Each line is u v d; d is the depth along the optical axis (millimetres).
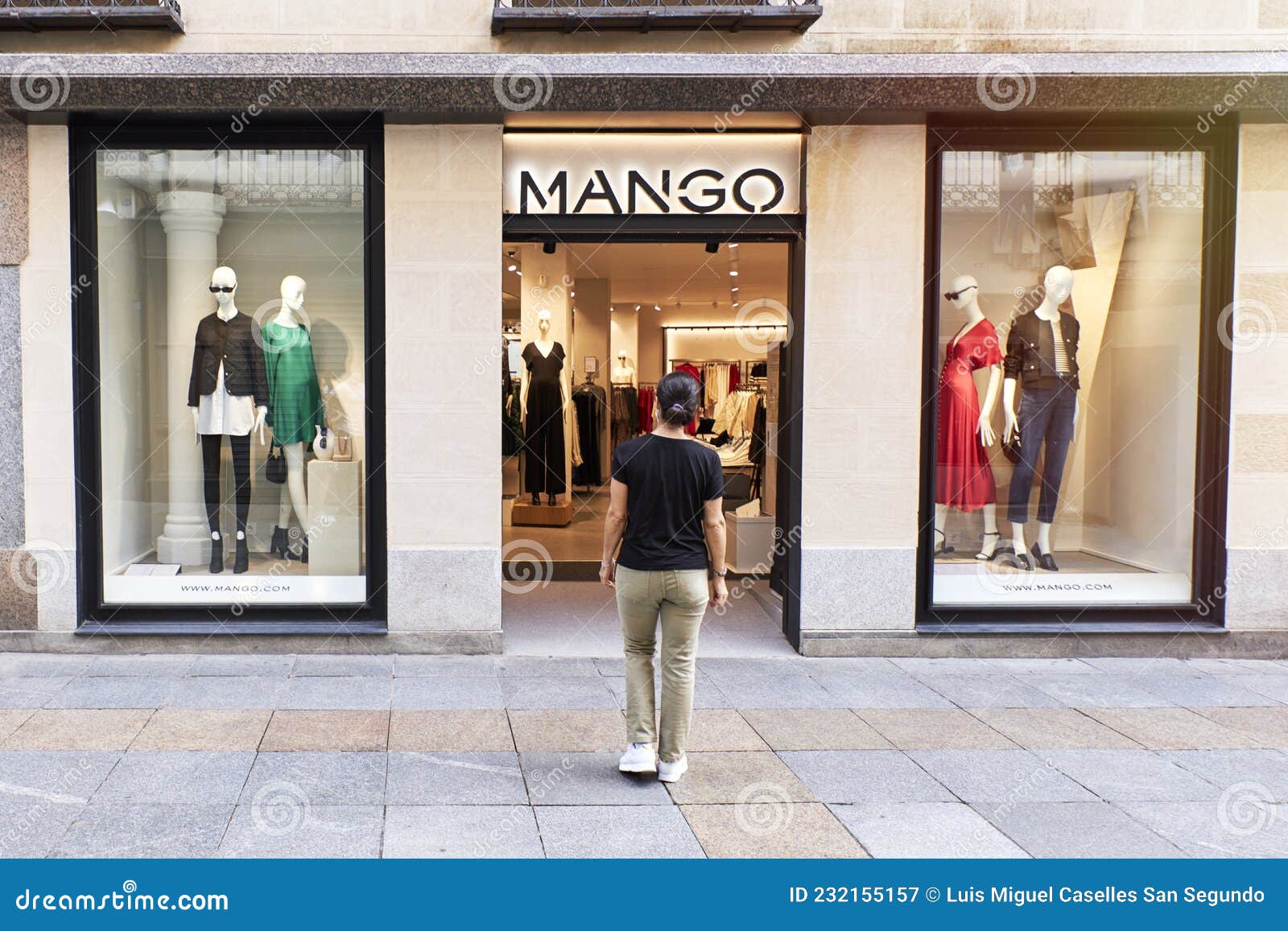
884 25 6148
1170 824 3844
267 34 5996
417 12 6051
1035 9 6191
